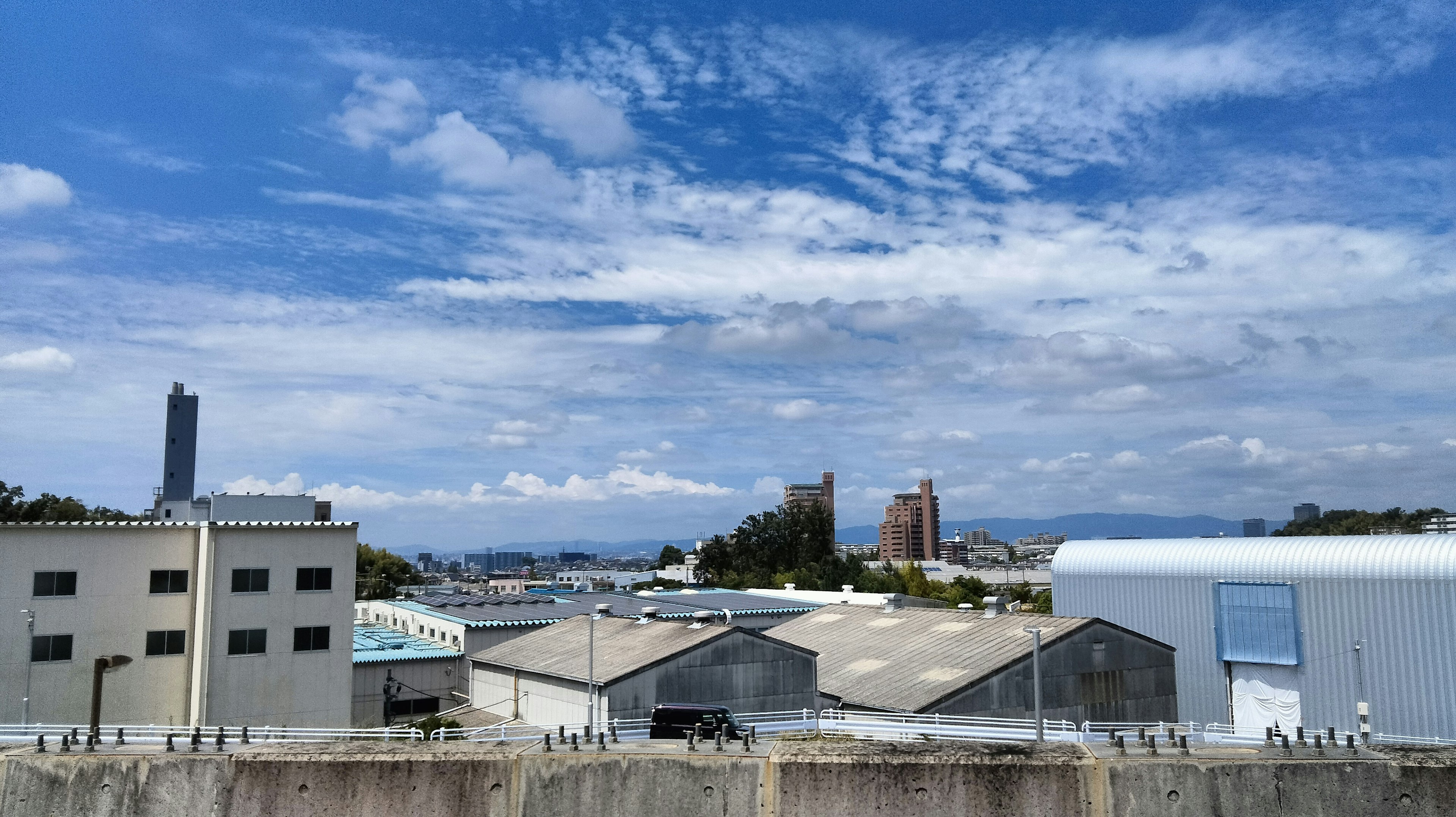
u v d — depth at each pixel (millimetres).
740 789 18594
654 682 45281
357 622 92375
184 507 62656
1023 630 52344
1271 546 56344
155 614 48906
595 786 18859
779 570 150375
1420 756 18391
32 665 45906
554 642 56844
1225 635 57125
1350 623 51594
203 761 19250
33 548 46500
